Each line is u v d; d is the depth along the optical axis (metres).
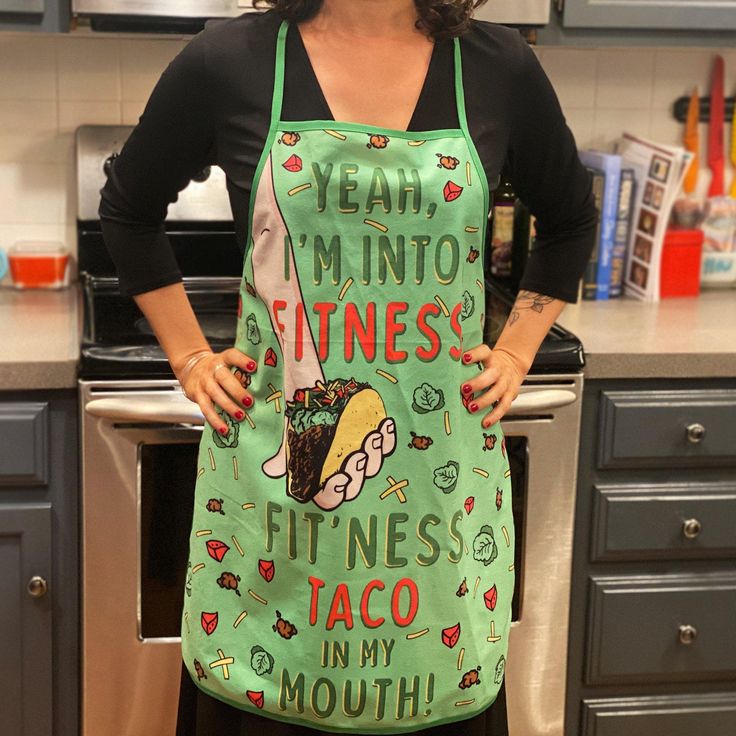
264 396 1.55
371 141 1.48
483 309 1.59
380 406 1.50
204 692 1.64
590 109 2.73
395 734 1.59
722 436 2.19
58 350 2.05
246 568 1.57
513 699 2.22
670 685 2.30
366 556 1.52
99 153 2.54
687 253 2.65
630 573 2.25
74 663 2.12
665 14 2.35
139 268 1.65
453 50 1.53
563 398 2.07
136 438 2.01
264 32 1.51
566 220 1.68
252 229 1.52
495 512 1.62
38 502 2.05
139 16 2.19
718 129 2.75
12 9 2.18
